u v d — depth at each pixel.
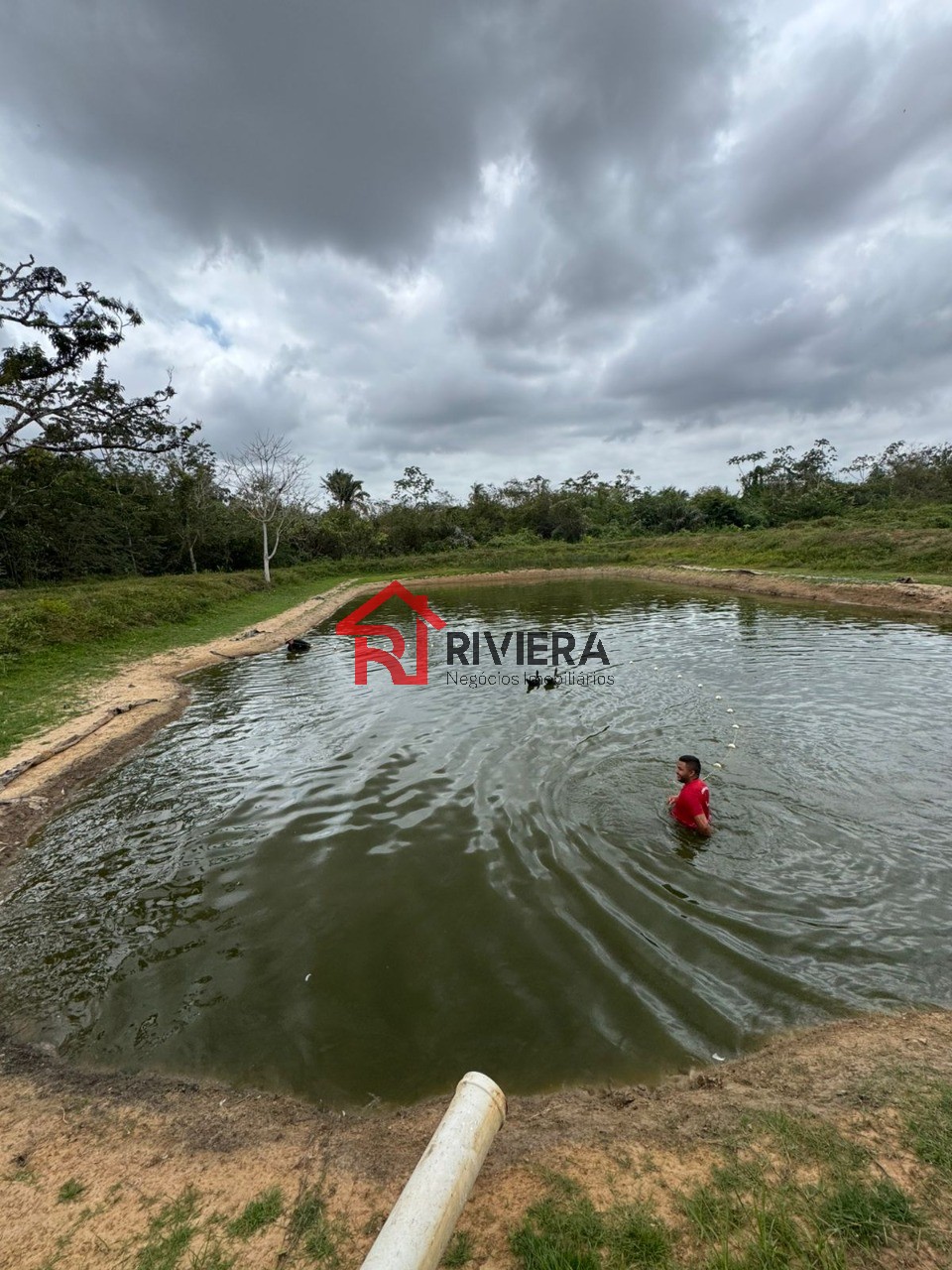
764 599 20.17
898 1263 1.67
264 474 29.73
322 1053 3.11
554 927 3.98
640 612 18.92
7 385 18.45
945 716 7.67
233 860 5.05
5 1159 2.49
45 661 12.07
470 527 52.78
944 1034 2.90
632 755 6.81
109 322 19.42
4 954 4.05
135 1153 2.49
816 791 5.72
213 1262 1.91
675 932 3.87
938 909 3.97
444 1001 3.41
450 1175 1.68
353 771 6.80
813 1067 2.73
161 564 33.88
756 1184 1.99
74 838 5.61
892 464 46.25
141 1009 3.48
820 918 3.95
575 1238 1.83
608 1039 3.09
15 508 23.58
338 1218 2.06
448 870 4.71
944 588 16.52
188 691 11.01
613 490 68.00
